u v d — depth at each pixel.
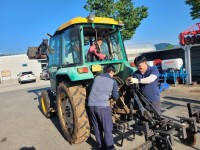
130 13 14.56
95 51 4.56
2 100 11.77
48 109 6.23
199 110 3.45
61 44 4.85
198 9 13.57
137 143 3.99
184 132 2.90
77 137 4.03
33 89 15.88
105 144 3.66
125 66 4.65
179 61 10.27
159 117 3.27
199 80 10.74
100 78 3.69
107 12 14.09
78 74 3.96
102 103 3.56
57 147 4.30
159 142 2.74
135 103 3.78
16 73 34.34
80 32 4.23
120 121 3.94
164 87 5.77
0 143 4.88
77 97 4.01
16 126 6.09
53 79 5.69
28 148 4.43
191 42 10.98
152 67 3.68
